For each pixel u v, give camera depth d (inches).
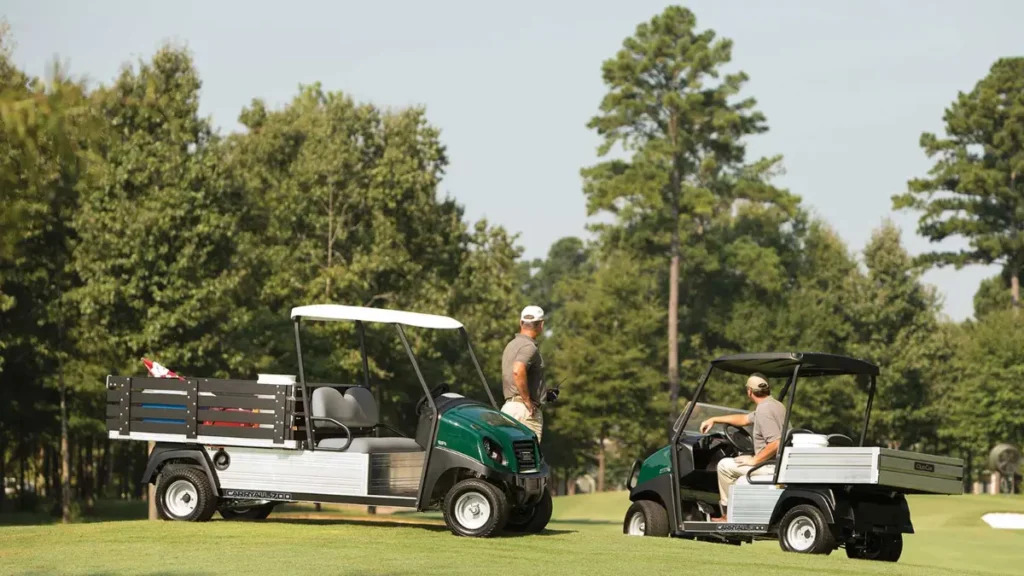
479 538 692.1
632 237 4212.6
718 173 4399.6
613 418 3695.9
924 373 3880.4
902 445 3934.5
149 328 1822.1
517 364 736.3
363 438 741.3
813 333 4055.1
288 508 2378.2
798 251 4926.2
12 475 3070.9
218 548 648.4
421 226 2340.1
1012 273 4603.8
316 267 2316.7
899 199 4682.6
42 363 2047.2
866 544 743.7
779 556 678.5
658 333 4436.5
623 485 4675.2
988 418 3454.7
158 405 767.7
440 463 704.4
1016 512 1881.2
